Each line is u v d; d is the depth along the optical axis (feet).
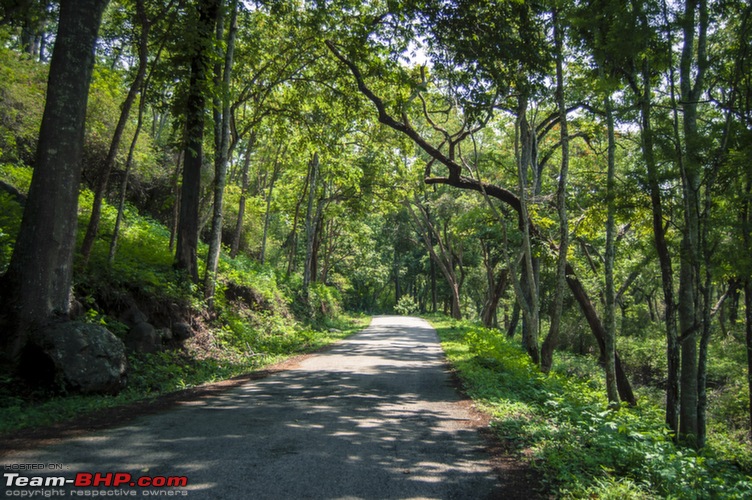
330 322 98.53
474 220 77.46
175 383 30.12
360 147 90.27
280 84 62.69
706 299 32.24
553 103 57.62
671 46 33.27
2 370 23.21
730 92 34.32
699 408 33.32
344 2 52.16
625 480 16.10
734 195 32.42
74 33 26.71
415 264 195.83
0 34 45.52
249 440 18.21
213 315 46.68
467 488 14.66
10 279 25.17
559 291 44.39
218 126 50.37
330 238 150.30
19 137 58.85
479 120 47.75
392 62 51.39
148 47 41.24
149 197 84.02
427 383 35.88
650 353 97.45
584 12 35.40
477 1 42.22
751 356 42.55
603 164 65.05
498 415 25.25
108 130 63.41
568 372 73.61
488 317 98.73
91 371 24.02
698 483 17.78
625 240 52.54
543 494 14.62
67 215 26.37
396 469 15.93
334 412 24.08
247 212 105.19
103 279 34.55
